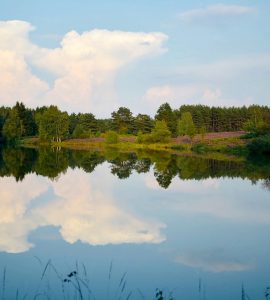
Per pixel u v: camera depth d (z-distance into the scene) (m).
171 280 10.53
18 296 9.33
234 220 17.17
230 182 28.81
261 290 9.95
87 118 105.19
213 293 9.74
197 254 12.64
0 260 11.84
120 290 9.78
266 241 14.13
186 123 78.44
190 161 46.59
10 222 16.38
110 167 39.94
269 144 58.31
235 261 12.08
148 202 21.06
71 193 23.78
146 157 53.69
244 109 116.56
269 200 21.80
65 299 9.17
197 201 21.52
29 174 32.97
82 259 12.02
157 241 14.02
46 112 91.75
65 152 64.00
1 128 100.06
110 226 15.91
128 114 106.62
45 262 11.69
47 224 16.09
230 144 70.62
